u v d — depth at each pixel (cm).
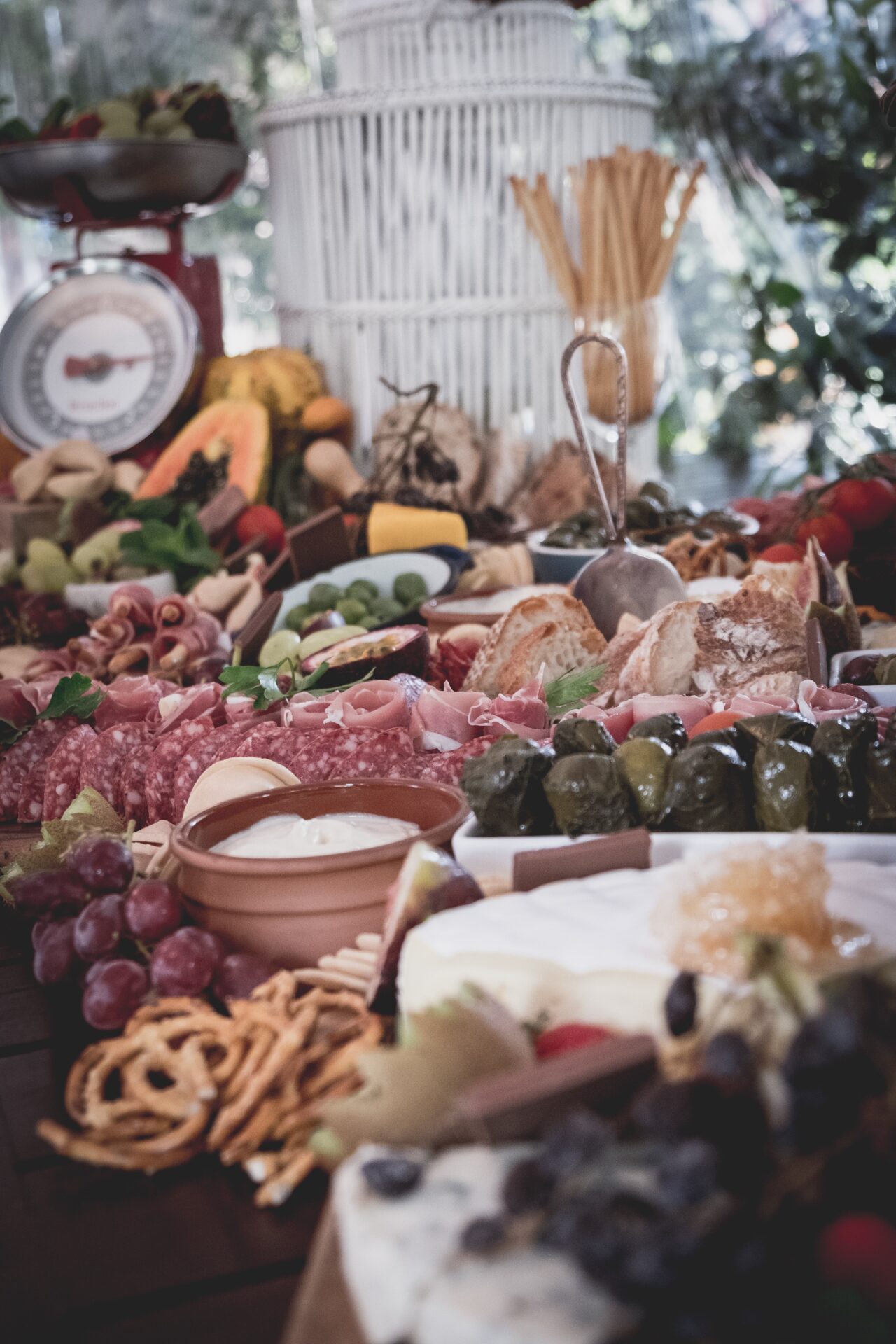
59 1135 90
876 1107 64
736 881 83
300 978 103
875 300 350
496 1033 80
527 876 101
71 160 264
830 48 341
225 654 202
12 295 486
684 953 82
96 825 134
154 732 150
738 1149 62
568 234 273
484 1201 66
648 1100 64
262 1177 85
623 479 174
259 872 105
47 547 247
